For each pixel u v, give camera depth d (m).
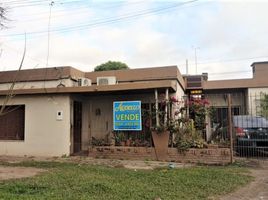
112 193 6.49
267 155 11.98
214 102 22.34
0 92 13.98
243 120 12.81
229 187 7.24
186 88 19.53
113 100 14.60
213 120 13.17
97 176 8.27
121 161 11.47
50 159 12.31
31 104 14.01
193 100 13.09
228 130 11.80
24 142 13.95
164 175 8.47
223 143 11.65
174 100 12.30
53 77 15.75
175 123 11.84
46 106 13.80
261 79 20.98
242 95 21.95
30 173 9.01
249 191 7.05
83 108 14.99
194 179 7.96
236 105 21.95
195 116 12.49
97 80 14.74
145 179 7.97
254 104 19.56
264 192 6.97
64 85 14.81
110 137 13.29
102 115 14.71
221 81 21.61
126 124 12.62
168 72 15.07
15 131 14.29
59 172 8.95
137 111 12.50
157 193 6.54
